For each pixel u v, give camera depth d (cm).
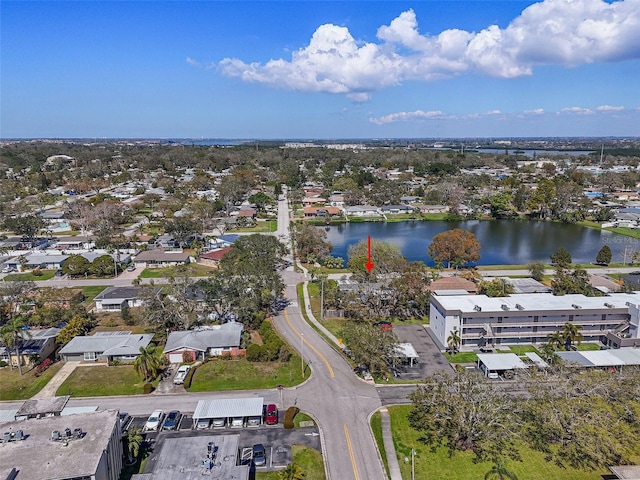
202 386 6431
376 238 16562
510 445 5247
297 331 8300
